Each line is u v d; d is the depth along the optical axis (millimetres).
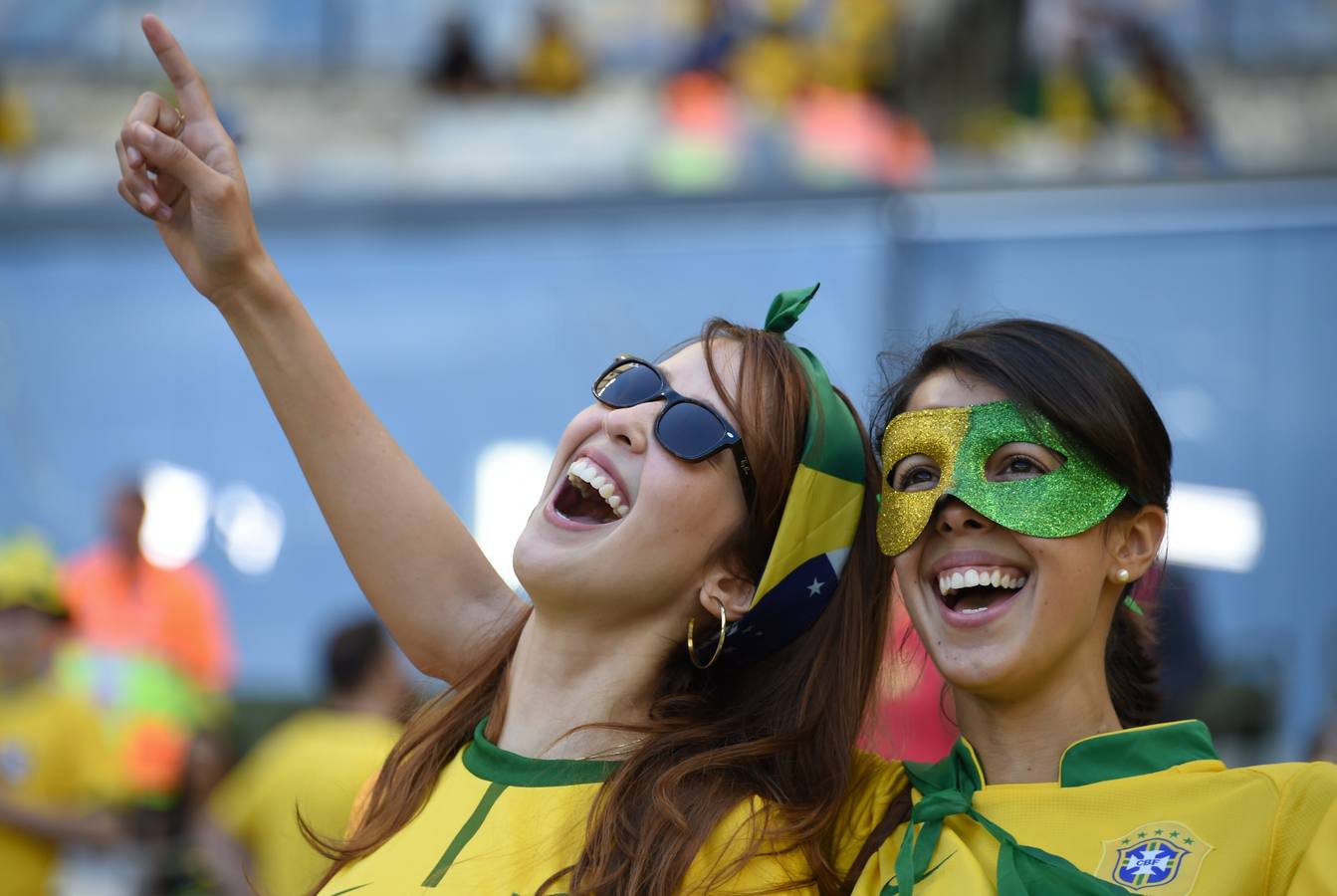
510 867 7062
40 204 23922
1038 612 6883
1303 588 18359
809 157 25703
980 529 7016
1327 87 28484
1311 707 17703
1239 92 28781
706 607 7598
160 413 22984
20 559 16609
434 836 7363
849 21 30516
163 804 16703
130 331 23266
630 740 7523
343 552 8375
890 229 20938
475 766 7621
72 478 22812
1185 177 19875
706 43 29359
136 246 23656
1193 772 6777
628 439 7617
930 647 7133
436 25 33719
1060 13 29484
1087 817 6750
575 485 7957
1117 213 19938
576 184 23438
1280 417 18922
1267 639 18156
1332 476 18656
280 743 14914
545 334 22516
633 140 27719
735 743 7590
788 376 7762
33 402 23062
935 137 28828
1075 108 28609
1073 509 6887
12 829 15711
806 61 29516
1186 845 6539
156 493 22672
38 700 16375
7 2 33156
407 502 8328
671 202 22391
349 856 7590
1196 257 19609
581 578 7473
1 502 22812
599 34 33844
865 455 8008
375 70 32875
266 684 21547
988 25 30203
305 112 31047
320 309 22984
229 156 7852
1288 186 19469
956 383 7242
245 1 33656
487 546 21859
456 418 22344
